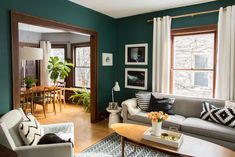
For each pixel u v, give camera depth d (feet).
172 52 12.89
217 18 10.90
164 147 6.51
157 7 12.28
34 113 15.94
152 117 7.25
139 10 12.92
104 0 10.95
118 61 15.34
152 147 6.74
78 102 18.44
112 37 14.88
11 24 8.16
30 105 15.29
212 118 9.41
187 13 11.89
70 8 11.09
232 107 9.16
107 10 12.96
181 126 9.34
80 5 11.77
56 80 19.21
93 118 13.52
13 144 5.78
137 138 7.25
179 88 12.87
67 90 20.47
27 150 5.74
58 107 18.33
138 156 8.73
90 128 12.39
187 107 10.97
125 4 11.73
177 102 11.35
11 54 8.26
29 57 14.51
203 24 11.38
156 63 12.89
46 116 15.14
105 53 14.23
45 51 20.75
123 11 13.24
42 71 20.76
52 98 15.84
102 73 14.08
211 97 11.63
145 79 13.87
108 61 14.58
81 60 20.58
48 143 6.17
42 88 15.42
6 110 8.20
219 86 10.67
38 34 20.79
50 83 20.89
